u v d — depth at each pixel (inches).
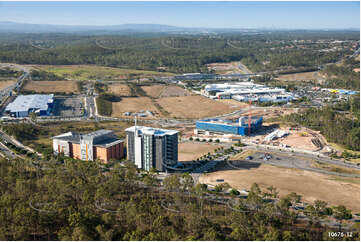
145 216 7800.2
